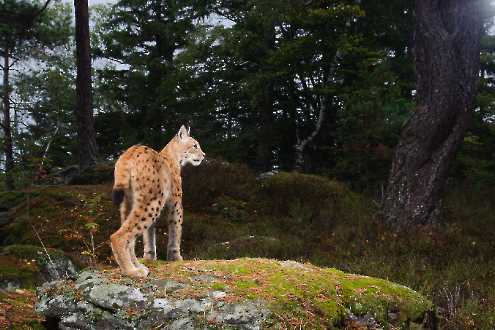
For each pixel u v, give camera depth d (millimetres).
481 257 9133
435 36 11117
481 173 14469
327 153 18469
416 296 5852
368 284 5738
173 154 6883
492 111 16266
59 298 5336
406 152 11281
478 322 7020
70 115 22062
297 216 11828
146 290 5141
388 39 19359
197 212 12352
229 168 13984
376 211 11555
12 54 22672
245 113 21969
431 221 11039
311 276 5598
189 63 20984
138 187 5637
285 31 19000
